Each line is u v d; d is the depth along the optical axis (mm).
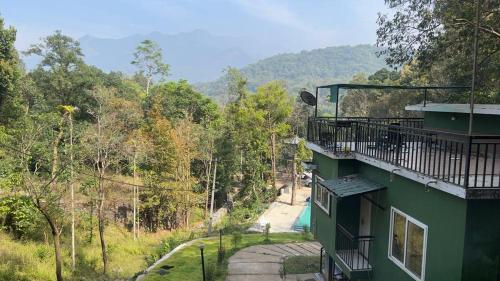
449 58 19016
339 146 11641
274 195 41375
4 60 31750
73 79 44156
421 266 7816
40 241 23922
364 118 13562
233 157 38094
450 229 6820
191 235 28062
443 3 16031
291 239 23984
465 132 10828
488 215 6438
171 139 32469
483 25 15242
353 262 10570
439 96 25203
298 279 15547
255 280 15742
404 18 17469
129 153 29219
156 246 27234
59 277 17141
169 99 44781
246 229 29453
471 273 6484
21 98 35406
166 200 32344
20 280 18875
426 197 7633
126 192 31406
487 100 19156
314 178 14117
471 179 6879
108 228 28875
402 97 34344
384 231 9492
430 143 7270
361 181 10312
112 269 22359
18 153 21672
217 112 47875
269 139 42594
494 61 17625
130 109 34406
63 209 22766
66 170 21297
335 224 11289
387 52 18766
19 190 22719
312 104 14000
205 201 35062
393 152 8922
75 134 24266
